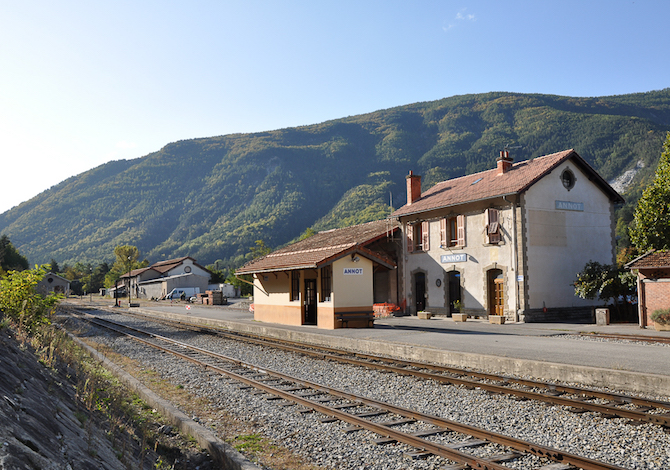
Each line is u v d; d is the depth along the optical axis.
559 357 11.85
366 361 12.78
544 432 6.86
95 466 3.93
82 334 21.39
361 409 8.20
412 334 18.11
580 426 7.06
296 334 19.44
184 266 81.06
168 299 67.69
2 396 4.02
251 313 35.03
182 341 19.34
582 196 27.28
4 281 13.77
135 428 6.92
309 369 12.45
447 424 6.97
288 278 24.16
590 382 9.95
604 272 23.80
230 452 5.89
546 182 25.88
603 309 21.81
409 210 31.64
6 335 7.40
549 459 5.69
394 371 11.60
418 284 31.36
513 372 11.42
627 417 7.34
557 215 26.03
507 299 25.22
